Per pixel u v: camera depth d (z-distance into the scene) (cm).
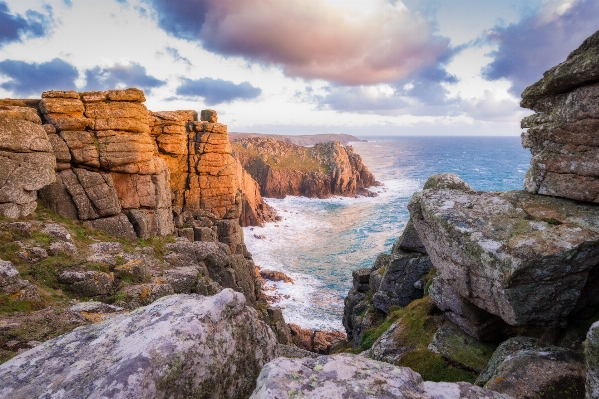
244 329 532
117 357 411
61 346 463
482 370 977
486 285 939
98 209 2547
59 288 1503
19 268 1498
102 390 362
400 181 18862
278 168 14150
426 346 1220
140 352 405
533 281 839
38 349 461
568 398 647
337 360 429
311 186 13938
